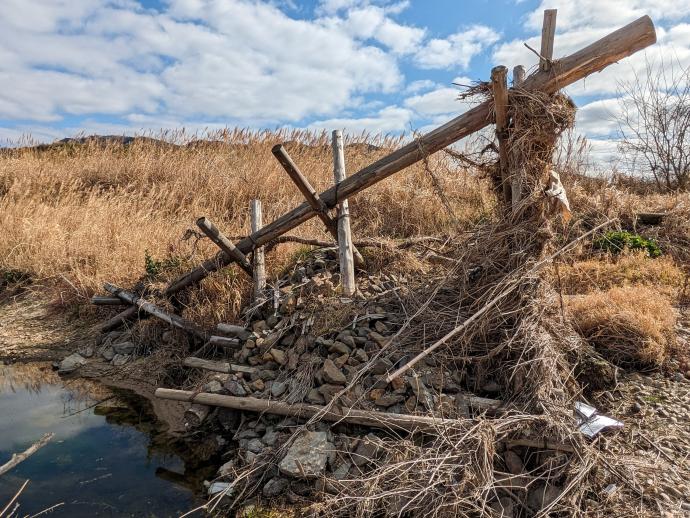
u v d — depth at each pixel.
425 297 4.84
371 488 3.27
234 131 14.07
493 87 4.20
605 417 3.82
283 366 4.73
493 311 4.22
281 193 10.82
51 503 3.77
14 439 4.68
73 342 6.74
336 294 5.29
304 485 3.61
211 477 4.04
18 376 6.02
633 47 4.04
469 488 3.19
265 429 4.29
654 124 11.32
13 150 15.85
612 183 9.90
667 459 3.47
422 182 9.36
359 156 12.30
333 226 5.73
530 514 3.16
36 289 8.16
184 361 5.23
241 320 5.84
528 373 3.83
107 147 14.52
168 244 8.09
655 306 4.98
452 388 4.03
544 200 4.34
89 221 9.29
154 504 3.74
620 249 6.95
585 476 3.25
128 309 6.59
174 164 12.67
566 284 6.12
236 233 8.73
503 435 3.45
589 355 4.45
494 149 4.68
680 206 7.90
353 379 4.12
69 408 5.25
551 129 4.25
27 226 9.34
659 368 4.47
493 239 4.53
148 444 4.55
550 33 4.22
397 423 3.77
